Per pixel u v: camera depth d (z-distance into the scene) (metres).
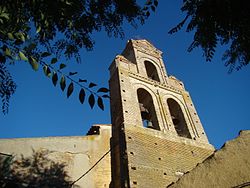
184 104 18.83
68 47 5.18
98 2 5.52
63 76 3.28
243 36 4.70
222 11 4.64
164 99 18.25
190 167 13.39
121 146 12.91
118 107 15.73
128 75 18.34
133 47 22.72
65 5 4.79
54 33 5.02
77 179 14.14
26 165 13.67
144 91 18.31
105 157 15.79
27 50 3.29
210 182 5.75
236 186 5.18
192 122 17.31
